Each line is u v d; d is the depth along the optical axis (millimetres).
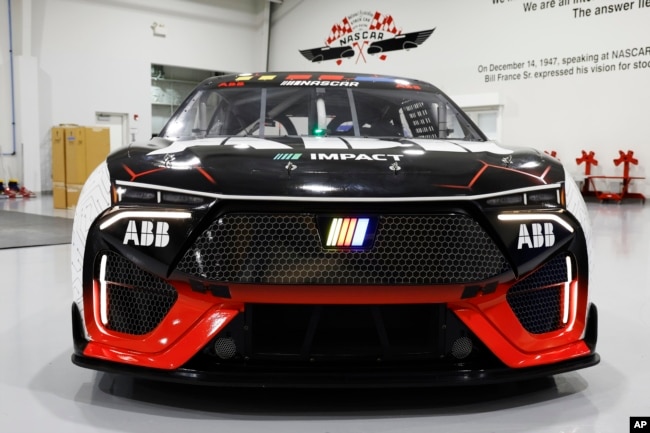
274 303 1420
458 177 1507
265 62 15914
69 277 3543
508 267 1469
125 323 1520
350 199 1408
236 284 1403
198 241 1429
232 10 15375
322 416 1514
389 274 1415
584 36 10422
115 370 1480
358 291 1409
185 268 1424
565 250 1562
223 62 15328
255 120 2287
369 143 1840
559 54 10773
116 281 1508
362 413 1535
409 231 1428
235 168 1500
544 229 1523
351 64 14227
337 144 1794
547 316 1583
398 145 1810
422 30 12844
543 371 1527
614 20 10031
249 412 1533
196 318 1440
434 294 1434
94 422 1473
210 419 1489
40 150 12203
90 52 12898
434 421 1494
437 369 1474
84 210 1573
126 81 13508
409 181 1467
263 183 1438
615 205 9367
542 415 1543
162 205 1461
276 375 1429
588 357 1613
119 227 1477
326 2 14578
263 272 1400
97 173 1652
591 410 1580
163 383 1748
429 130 2307
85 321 1537
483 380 1462
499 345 1484
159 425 1454
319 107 2322
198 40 14758
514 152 1789
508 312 1502
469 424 1479
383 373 1443
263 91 2412
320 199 1405
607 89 10188
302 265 1402
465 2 12086
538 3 11008
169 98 15805
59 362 1972
